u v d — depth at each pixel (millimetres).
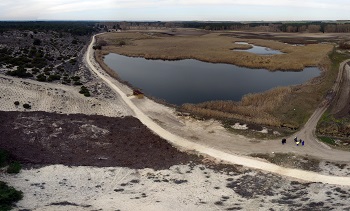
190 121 48344
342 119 49062
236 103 56094
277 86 67375
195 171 35156
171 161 37438
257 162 36594
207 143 41406
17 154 37250
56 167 35406
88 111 50250
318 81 69438
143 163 37000
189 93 64125
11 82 57281
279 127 46000
